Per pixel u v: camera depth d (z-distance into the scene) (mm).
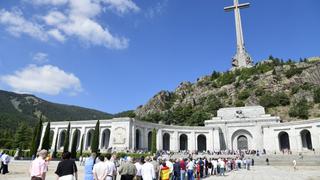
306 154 64438
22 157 52844
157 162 17547
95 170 12125
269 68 145750
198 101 139625
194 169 25484
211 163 31734
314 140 68125
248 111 88062
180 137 87000
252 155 66000
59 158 56031
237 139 84062
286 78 132250
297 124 72938
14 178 23812
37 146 54094
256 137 81125
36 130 55062
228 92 137500
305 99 114500
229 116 89062
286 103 116875
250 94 128125
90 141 76625
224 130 85062
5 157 27328
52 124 79125
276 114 110688
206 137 83500
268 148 77688
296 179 27906
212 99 134125
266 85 130375
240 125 84062
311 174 33906
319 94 112062
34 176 11414
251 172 36969
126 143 66688
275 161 57156
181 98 151500
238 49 159500
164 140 83562
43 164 11742
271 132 78438
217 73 169625
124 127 68250
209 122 87562
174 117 114375
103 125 72688
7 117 169375
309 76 127562
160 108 143125
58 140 77312
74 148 55938
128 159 13758
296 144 72188
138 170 14812
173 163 20547
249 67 154625
